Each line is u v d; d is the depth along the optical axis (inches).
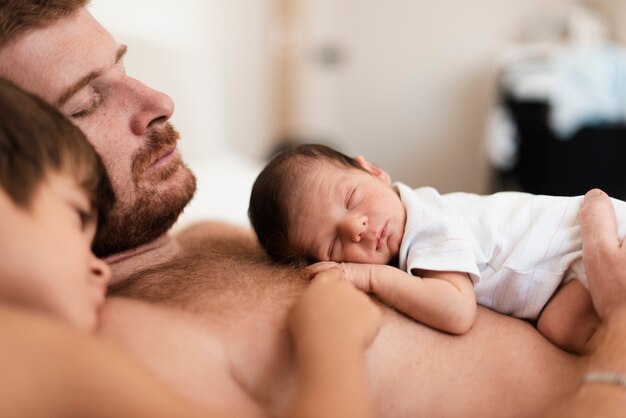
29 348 16.1
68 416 15.8
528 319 31.7
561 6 124.6
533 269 30.2
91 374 16.3
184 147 89.6
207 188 77.9
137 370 17.4
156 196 34.2
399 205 34.6
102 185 24.0
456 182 142.7
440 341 28.2
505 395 26.7
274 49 137.3
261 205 36.9
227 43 124.0
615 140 98.1
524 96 102.4
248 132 135.3
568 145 99.2
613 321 26.2
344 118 151.6
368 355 26.2
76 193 21.8
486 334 29.0
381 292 29.4
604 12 122.7
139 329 23.3
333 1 144.3
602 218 29.1
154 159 34.4
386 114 147.3
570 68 100.4
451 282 29.3
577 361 28.6
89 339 17.5
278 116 143.6
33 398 15.4
